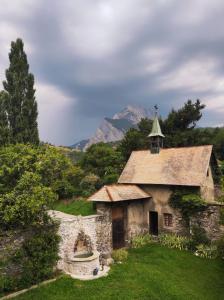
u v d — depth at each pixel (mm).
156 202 25812
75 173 34125
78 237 19109
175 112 47812
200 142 43562
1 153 18078
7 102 32281
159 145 28891
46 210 17203
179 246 23000
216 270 19406
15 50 33969
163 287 16281
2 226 15773
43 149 20000
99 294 15016
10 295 14633
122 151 41812
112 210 23094
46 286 15617
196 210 23109
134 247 23422
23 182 15141
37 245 16469
